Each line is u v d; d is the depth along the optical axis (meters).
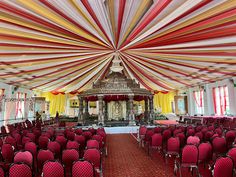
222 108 16.47
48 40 8.16
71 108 23.67
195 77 15.13
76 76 14.71
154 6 6.09
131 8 6.21
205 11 6.10
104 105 16.39
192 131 7.29
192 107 21.16
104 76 16.03
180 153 5.57
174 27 7.36
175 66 12.70
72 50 9.86
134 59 12.17
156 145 6.55
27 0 5.31
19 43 8.04
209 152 4.95
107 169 5.52
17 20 6.25
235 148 4.29
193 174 5.09
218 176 3.61
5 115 14.69
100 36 8.34
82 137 6.44
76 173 3.48
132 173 5.19
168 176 4.96
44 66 11.80
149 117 15.48
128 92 13.86
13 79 13.94
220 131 7.14
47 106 19.34
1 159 5.32
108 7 6.07
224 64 11.52
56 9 5.89
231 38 7.77
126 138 10.89
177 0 5.67
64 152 4.42
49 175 3.52
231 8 5.79
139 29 7.73
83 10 6.08
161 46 9.49
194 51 9.80
